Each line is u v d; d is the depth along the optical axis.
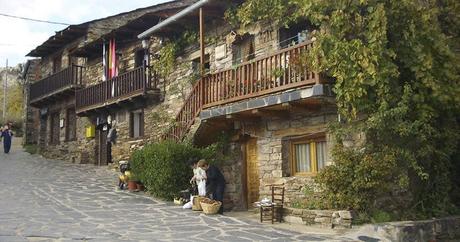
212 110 12.00
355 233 8.77
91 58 22.08
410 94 9.60
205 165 11.67
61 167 20.34
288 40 12.02
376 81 9.20
